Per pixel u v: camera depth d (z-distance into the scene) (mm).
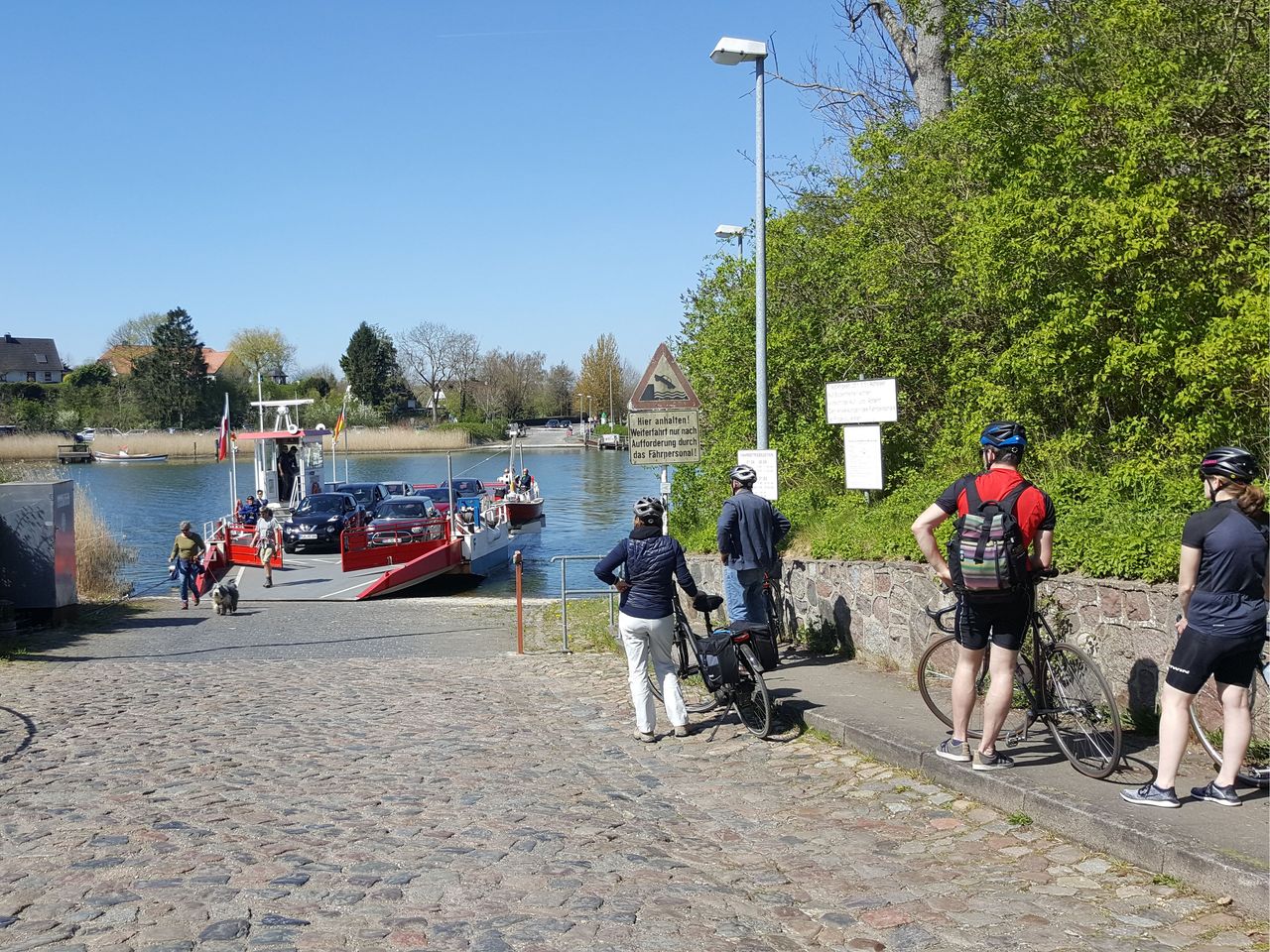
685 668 9242
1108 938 4203
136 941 4422
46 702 10836
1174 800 5211
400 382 146750
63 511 18844
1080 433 10992
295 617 20688
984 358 13008
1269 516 5078
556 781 7188
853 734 7461
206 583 26688
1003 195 11172
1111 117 10586
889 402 11219
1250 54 9844
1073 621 7230
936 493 11539
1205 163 9766
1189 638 5109
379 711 10102
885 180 15445
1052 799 5473
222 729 9258
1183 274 9672
